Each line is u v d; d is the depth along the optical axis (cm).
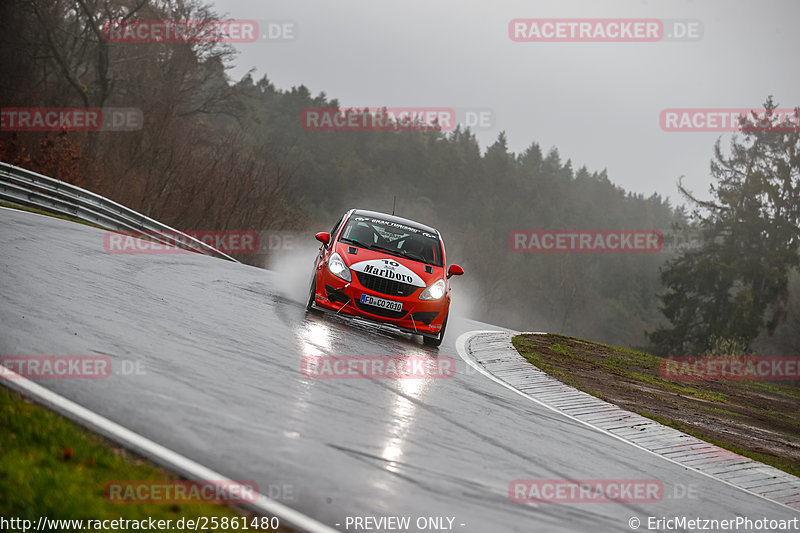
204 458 1662
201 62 17638
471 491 1850
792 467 2906
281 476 1661
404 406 2547
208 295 4128
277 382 2456
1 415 1563
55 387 1900
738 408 4134
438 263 4356
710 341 18000
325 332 3709
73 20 16562
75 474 1411
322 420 2139
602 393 3641
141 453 1608
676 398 4003
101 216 7869
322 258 4256
